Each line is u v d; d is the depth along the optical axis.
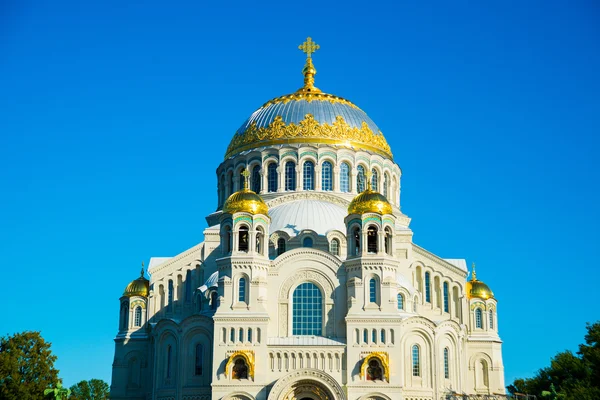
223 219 108.25
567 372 113.94
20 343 109.62
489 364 121.88
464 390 117.31
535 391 117.75
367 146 129.38
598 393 97.25
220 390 100.19
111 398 118.56
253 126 131.38
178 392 105.19
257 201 108.12
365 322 102.25
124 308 123.50
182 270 120.50
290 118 128.88
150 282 120.62
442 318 118.62
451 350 111.50
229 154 133.88
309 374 99.50
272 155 126.81
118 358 120.19
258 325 102.50
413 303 111.81
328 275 106.56
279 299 106.25
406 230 119.44
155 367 109.88
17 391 103.31
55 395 101.50
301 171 125.12
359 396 99.62
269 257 113.25
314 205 118.88
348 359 101.06
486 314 124.38
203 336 106.50
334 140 126.56
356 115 132.88
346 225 108.75
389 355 101.25
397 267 107.19
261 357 101.44
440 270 120.56
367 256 105.00
